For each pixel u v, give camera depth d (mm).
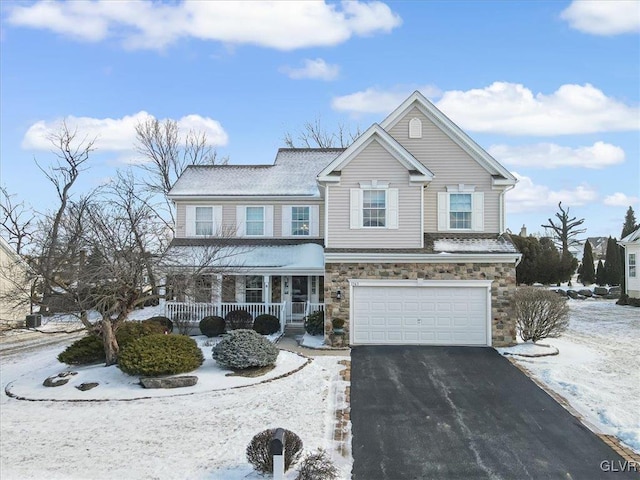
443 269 19766
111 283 15992
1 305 24734
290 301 25828
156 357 14812
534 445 10836
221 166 29500
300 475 8914
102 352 17125
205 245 24656
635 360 17656
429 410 12859
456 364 16953
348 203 20281
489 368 16516
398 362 17188
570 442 10969
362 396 13852
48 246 16422
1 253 26344
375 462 10078
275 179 28047
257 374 15391
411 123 21531
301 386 14523
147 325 19344
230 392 14023
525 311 19703
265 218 26781
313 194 26375
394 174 20219
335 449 10602
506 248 19828
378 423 12008
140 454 10320
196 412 12625
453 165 21328
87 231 16281
